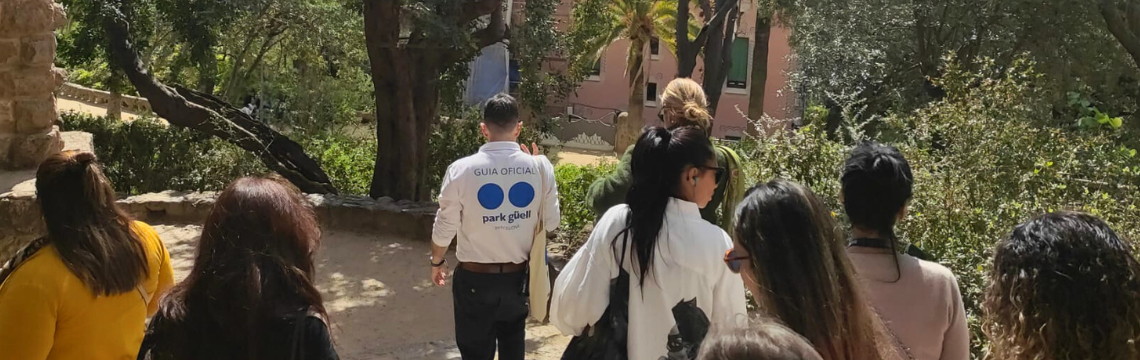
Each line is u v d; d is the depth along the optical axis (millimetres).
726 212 3770
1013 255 2238
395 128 9727
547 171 4172
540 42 10625
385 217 8156
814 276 2234
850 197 2605
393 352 5375
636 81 31234
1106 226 2232
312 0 18281
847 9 12891
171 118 11992
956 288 2549
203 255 2162
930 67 12258
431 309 6301
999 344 2273
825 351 2215
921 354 2486
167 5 11828
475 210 4043
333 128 22906
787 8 14734
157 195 8836
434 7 8875
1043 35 12102
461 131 11961
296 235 2211
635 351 2785
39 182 2533
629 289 2805
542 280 4176
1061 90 12055
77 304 2508
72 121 12336
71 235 2508
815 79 12922
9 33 6516
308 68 21812
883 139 8125
